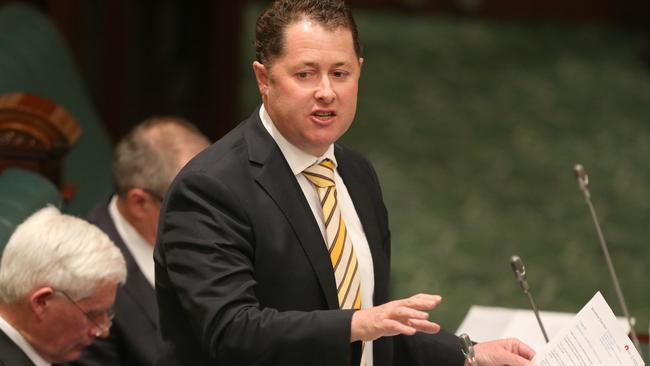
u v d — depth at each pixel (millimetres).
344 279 7141
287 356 6484
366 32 38812
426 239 22000
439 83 33281
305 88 6695
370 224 7664
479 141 28359
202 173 6891
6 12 17375
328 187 7297
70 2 20625
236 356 6562
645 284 19875
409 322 6188
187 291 6715
